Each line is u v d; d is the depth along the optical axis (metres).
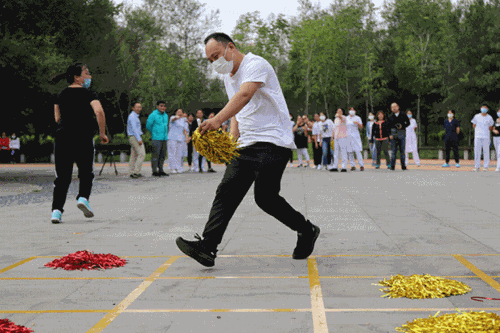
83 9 16.75
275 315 3.09
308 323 2.94
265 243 5.41
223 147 4.11
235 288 3.70
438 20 48.28
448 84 43.00
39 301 3.45
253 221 6.88
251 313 3.13
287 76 55.94
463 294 3.48
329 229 6.19
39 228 6.60
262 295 3.51
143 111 50.78
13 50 15.49
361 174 16.17
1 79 15.90
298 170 18.72
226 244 5.37
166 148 18.53
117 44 44.00
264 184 4.27
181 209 8.38
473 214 7.30
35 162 33.94
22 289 3.75
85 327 2.94
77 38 18.09
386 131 19.14
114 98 46.53
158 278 4.02
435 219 6.88
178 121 18.36
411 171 17.67
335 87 53.34
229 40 4.29
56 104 7.34
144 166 25.00
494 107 40.03
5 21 15.65
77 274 4.18
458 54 41.53
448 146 20.27
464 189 10.91
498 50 39.25
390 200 9.03
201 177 16.03
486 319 2.74
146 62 47.91
